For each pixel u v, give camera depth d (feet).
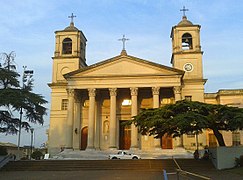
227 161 87.61
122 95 150.20
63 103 153.38
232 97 152.46
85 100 152.05
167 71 138.92
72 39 160.86
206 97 157.79
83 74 143.02
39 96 106.83
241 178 66.39
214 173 77.20
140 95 148.36
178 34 155.22
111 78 140.97
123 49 146.82
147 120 83.25
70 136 138.31
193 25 154.92
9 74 100.73
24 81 138.41
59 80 156.35
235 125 79.92
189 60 151.74
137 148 132.98
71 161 99.60
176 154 124.88
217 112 84.23
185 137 140.15
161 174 76.64
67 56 158.20
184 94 146.00
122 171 85.35
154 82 138.41
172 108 84.43
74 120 146.20
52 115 152.25
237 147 88.43
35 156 181.88
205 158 98.43
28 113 105.50
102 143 145.59
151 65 140.46
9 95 96.22
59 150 147.74
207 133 143.95
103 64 143.23
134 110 136.26
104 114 148.97
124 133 146.41
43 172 86.74
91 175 76.38
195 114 79.66
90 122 138.21
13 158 109.91
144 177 70.49
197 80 146.61
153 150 130.31
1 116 99.76
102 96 151.53
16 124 102.63
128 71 141.38
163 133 88.28
